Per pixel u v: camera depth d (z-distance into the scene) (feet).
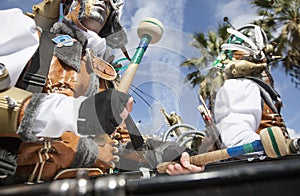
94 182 1.45
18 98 3.38
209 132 3.80
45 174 4.02
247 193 1.28
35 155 3.85
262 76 7.09
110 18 5.10
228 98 5.73
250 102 5.84
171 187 1.37
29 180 3.89
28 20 4.14
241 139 5.30
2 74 3.48
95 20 4.83
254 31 7.74
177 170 3.57
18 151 3.69
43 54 4.23
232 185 1.31
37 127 3.28
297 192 1.24
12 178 3.85
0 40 3.91
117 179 1.45
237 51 7.00
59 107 3.30
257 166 1.34
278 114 6.48
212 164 4.38
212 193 1.32
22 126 3.23
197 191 1.34
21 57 3.88
